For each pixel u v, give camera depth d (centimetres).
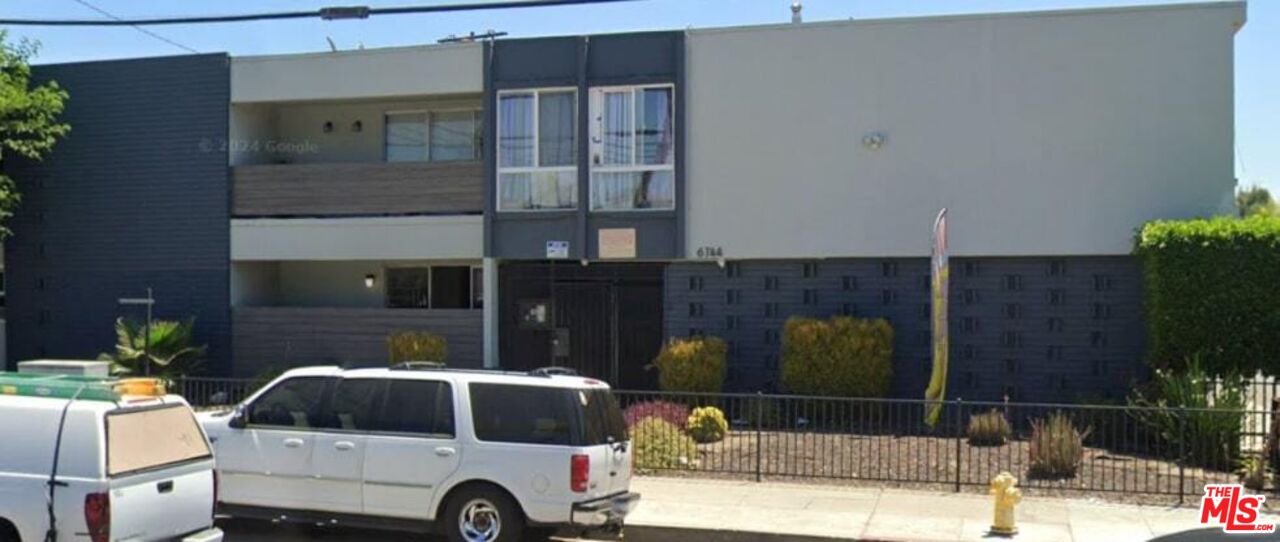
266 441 1120
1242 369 1644
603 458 1075
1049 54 1872
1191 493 1314
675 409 1653
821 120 1958
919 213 1919
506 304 2142
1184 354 1666
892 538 1122
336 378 1130
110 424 842
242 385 2031
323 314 2183
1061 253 1870
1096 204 1858
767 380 1994
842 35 1948
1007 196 1889
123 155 2280
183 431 909
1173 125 1833
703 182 2002
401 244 2152
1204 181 1825
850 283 1964
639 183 2025
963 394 1917
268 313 2209
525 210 2072
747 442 1623
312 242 2191
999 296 1909
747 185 1984
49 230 2317
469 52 2111
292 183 2203
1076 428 1536
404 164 2155
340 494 1095
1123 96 1848
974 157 1900
